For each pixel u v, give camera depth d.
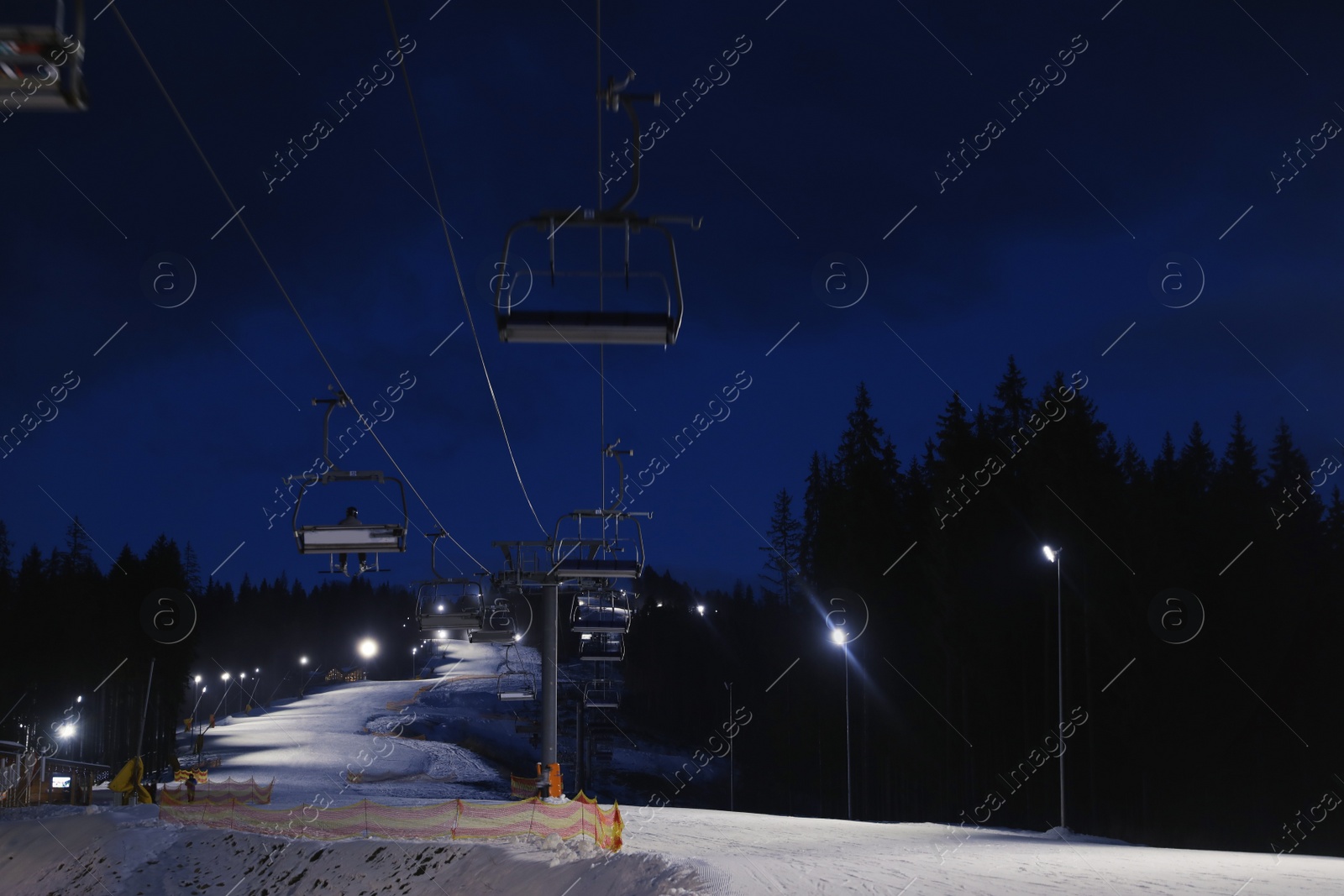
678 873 14.85
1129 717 47.84
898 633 65.06
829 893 13.50
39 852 23.42
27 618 76.06
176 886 21.09
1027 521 57.34
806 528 80.81
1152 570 48.88
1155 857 18.42
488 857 18.42
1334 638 48.59
